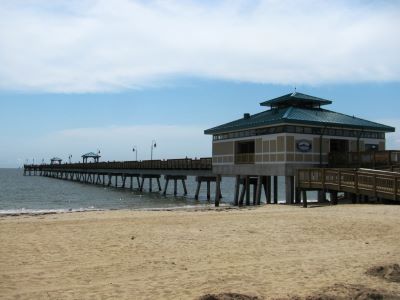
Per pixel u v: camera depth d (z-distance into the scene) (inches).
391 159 1023.6
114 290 318.7
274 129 1230.3
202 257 434.6
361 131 1301.7
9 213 1082.7
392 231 571.2
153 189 3137.3
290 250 466.3
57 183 3759.8
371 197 1008.9
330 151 1246.9
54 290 319.9
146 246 491.2
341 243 502.3
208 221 698.8
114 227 636.1
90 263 409.4
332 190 1028.5
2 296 304.5
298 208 979.9
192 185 4030.5
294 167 1188.5
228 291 308.2
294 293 300.0
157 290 316.8
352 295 277.6
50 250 469.1
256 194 1375.5
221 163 1503.4
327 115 1334.9
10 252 458.0
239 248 478.9
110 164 3115.2
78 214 917.2
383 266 363.6
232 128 1391.5
